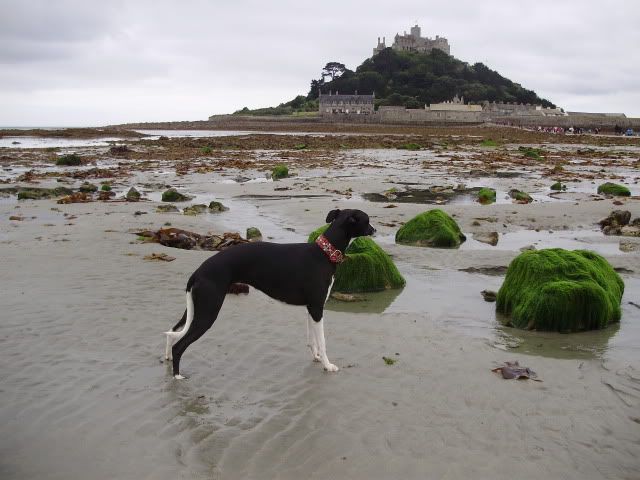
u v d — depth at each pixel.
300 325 2.51
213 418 1.72
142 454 1.52
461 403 1.81
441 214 4.33
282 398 1.85
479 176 8.98
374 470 1.46
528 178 8.73
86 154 14.23
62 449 1.54
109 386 1.90
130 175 9.21
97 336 2.32
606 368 2.07
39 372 2.00
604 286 2.65
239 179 8.66
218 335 2.37
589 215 5.25
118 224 4.69
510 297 2.69
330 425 1.68
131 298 2.80
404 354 2.19
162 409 1.76
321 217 5.15
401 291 3.08
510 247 4.11
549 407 1.78
